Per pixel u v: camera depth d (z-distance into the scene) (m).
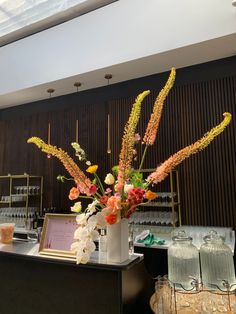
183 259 1.40
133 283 1.41
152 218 3.58
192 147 1.35
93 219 1.33
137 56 3.50
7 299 1.64
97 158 4.46
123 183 1.39
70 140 4.80
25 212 4.70
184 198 3.65
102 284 1.34
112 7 3.79
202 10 3.14
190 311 1.25
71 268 1.44
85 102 4.76
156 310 1.29
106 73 3.97
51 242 1.54
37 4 4.08
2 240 1.85
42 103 5.29
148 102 4.11
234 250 2.96
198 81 3.77
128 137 1.41
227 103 3.54
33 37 4.56
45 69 4.34
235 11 2.96
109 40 3.76
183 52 3.37
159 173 1.38
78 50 4.03
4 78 4.84
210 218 3.46
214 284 1.32
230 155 3.43
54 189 4.85
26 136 5.38
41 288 1.52
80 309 1.38
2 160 5.61
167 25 3.34
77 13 4.17
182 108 3.84
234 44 3.19
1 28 4.61
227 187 3.41
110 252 1.37
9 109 5.75
